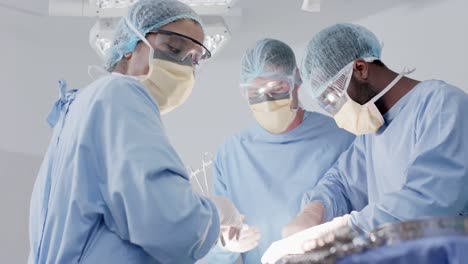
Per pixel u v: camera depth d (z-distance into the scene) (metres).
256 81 2.70
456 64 3.12
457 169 1.96
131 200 1.61
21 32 3.60
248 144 2.85
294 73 2.75
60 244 1.66
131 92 1.78
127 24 2.05
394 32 3.47
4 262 3.23
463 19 3.14
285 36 3.77
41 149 3.52
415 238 1.15
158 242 1.60
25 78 3.57
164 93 2.02
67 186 1.70
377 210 1.98
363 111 2.28
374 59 2.32
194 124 3.83
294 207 2.67
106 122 1.71
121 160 1.64
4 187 3.33
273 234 2.65
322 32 2.39
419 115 2.17
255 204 2.71
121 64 2.08
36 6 3.51
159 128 1.75
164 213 1.60
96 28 3.04
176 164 1.70
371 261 1.17
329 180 2.61
